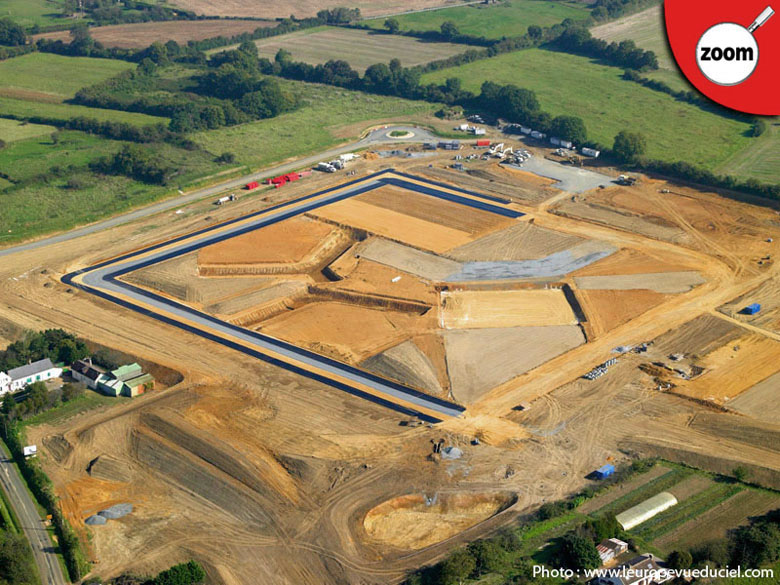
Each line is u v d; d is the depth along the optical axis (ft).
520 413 414.41
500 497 358.02
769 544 316.40
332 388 435.53
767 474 364.58
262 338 485.15
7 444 394.52
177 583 304.50
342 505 352.90
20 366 448.65
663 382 439.22
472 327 495.00
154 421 407.03
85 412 418.31
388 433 399.03
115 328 494.59
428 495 360.28
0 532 326.65
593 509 346.33
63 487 365.81
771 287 541.34
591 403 422.41
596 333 488.44
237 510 352.08
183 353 468.34
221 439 392.47
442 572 305.12
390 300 524.93
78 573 314.35
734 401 423.64
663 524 337.11
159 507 355.15
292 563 322.75
